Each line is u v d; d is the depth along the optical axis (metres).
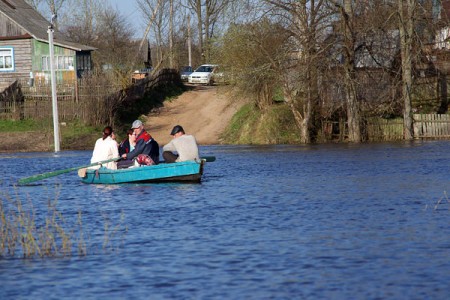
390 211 35.66
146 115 111.25
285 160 67.88
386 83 93.62
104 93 101.38
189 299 21.25
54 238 30.08
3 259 26.44
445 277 22.81
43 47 114.44
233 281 22.98
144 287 22.58
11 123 99.00
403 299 20.77
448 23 92.00
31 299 21.72
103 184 49.34
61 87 102.19
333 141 94.06
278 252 26.72
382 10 90.25
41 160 73.81
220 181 50.47
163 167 48.31
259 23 90.25
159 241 29.14
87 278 23.73
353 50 88.88
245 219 34.16
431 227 30.94
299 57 88.25
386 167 59.25
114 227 32.56
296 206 38.00
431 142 90.31
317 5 86.62
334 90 92.06
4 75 114.62
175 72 133.62
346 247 27.31
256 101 100.94
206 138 100.69
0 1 118.88
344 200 39.97
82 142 94.12
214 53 102.62
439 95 103.69
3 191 47.16
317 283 22.52
